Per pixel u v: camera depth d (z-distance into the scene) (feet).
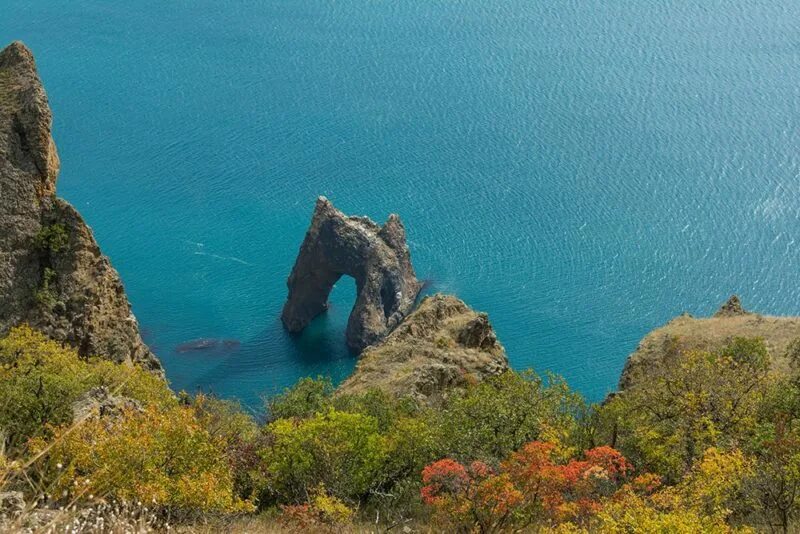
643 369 266.57
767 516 102.12
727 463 99.76
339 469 138.00
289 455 137.49
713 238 632.79
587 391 472.85
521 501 96.07
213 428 158.92
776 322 276.62
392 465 143.23
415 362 267.18
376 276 557.74
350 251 556.10
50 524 40.24
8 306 236.22
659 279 590.55
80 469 88.07
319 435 139.64
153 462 94.12
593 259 623.36
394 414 184.75
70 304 240.73
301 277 555.28
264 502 138.41
